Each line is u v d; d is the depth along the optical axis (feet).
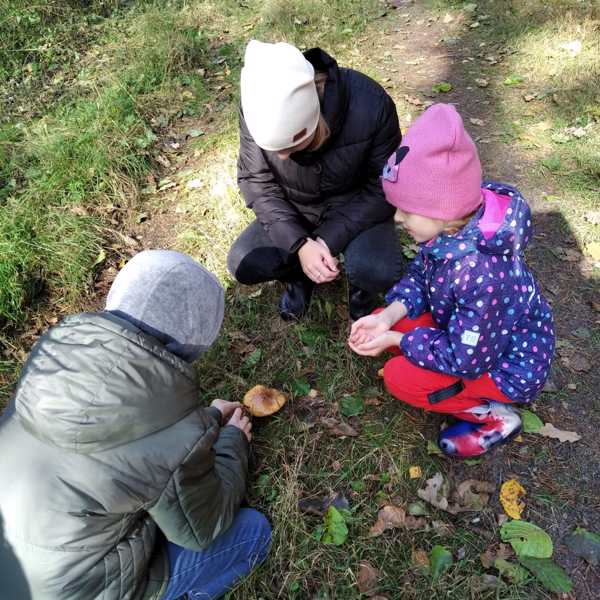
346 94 6.47
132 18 17.34
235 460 5.74
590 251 9.23
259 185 7.47
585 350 7.84
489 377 6.27
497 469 6.63
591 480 6.48
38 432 3.75
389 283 7.59
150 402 3.89
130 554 4.25
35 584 3.90
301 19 16.71
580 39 14.17
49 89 14.51
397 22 16.76
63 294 9.41
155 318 4.21
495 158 11.30
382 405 7.38
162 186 11.32
